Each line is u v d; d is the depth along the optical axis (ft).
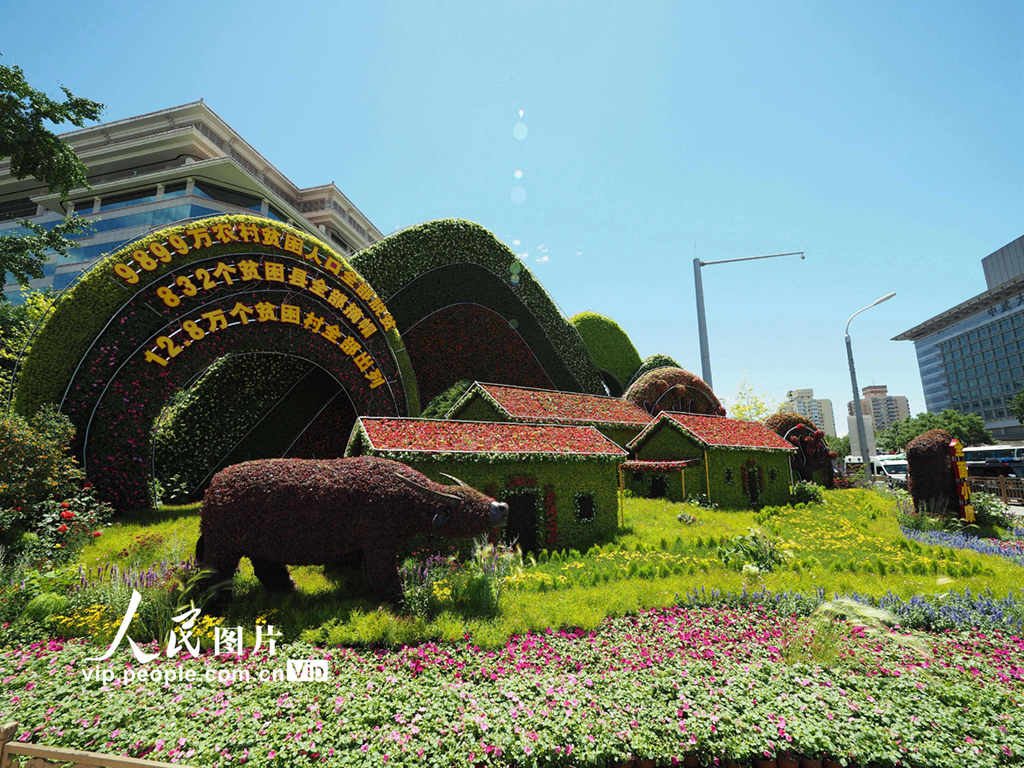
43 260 71.87
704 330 86.79
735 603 30.35
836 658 22.34
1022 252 329.72
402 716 17.28
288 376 67.62
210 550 28.30
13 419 36.63
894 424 285.23
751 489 73.72
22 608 24.70
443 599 28.73
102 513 41.68
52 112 60.23
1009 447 125.08
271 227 58.34
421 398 89.15
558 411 76.89
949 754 16.14
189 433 61.52
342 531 28.71
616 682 19.92
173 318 51.39
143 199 158.20
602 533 48.75
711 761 16.03
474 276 94.58
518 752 15.51
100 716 17.15
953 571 36.78
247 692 18.93
